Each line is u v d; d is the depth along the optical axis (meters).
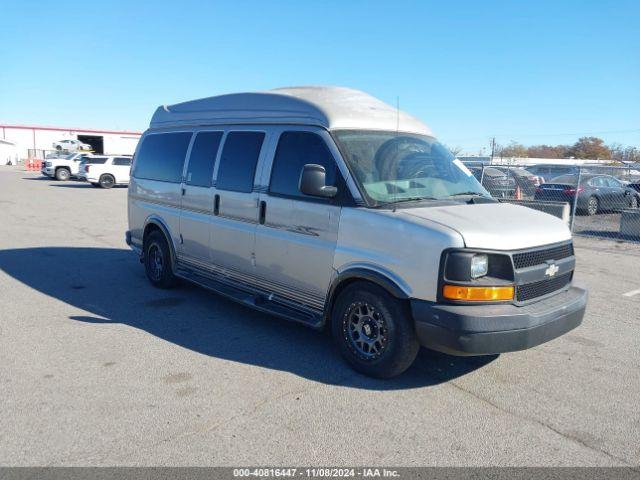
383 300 4.29
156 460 3.23
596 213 18.75
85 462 3.20
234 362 4.75
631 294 7.71
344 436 3.55
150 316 6.04
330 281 4.66
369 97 5.59
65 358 4.75
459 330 3.86
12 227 12.77
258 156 5.41
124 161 27.98
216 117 6.18
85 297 6.79
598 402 4.16
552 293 4.46
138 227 7.56
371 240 4.33
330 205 4.64
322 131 4.83
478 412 3.94
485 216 4.38
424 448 3.44
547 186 18.83
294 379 4.42
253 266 5.45
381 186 4.60
